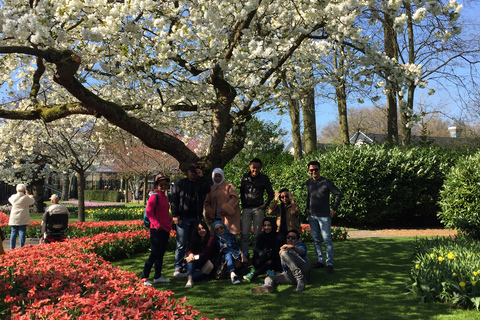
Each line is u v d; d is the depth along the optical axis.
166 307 3.01
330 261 5.89
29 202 8.95
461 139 23.83
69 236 10.46
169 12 5.76
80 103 6.27
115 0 5.48
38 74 7.17
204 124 8.83
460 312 3.93
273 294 4.85
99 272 4.24
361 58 6.91
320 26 6.55
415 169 12.55
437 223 13.26
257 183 6.55
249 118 8.16
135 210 19.80
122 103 7.61
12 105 8.75
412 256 6.86
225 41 6.15
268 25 6.88
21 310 3.18
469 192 9.38
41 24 4.23
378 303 4.36
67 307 3.03
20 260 5.09
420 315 3.91
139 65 6.40
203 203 6.00
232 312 4.16
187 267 5.40
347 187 12.35
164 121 8.21
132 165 21.94
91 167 23.58
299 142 15.59
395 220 13.40
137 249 8.00
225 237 5.82
